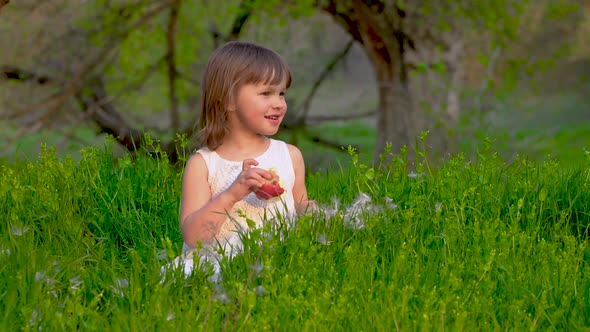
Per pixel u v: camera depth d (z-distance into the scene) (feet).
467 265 12.08
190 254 13.20
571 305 11.10
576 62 86.22
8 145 37.01
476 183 15.67
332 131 86.94
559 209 15.37
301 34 44.80
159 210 15.99
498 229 13.62
